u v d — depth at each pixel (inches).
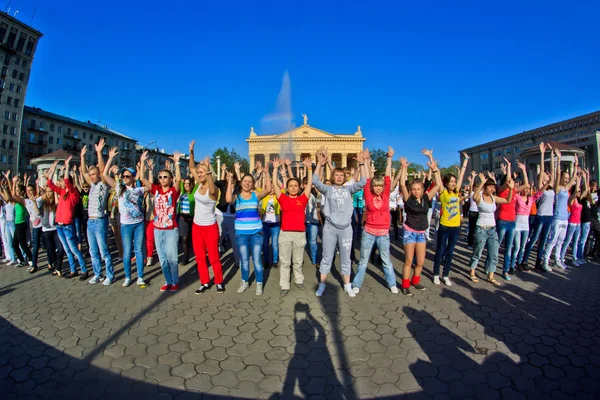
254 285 222.7
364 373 118.5
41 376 116.7
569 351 134.1
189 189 296.4
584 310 177.5
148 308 180.2
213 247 203.2
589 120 1877.5
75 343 140.1
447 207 219.6
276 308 179.9
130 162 3243.1
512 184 237.8
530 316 169.0
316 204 276.1
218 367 122.3
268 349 135.4
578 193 293.9
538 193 275.1
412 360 126.9
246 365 123.8
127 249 215.5
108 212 301.6
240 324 159.2
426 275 247.1
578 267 279.4
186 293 205.6
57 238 246.1
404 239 204.8
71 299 194.9
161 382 113.3
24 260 291.1
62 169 300.5
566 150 626.5
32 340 142.7
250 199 205.2
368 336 146.3
